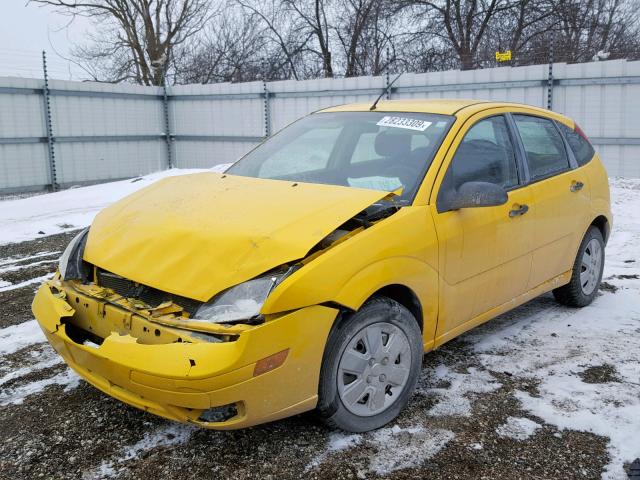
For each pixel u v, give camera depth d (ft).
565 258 16.06
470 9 79.15
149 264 10.33
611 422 11.21
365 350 10.62
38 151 52.60
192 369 8.78
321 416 10.40
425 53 80.23
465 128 13.33
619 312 17.08
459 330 12.84
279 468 9.92
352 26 87.10
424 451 10.36
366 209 11.26
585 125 43.57
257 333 8.98
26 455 10.35
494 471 9.82
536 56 68.39
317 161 14.07
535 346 14.74
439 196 12.01
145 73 89.25
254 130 57.47
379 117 14.47
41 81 51.98
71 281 11.41
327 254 9.89
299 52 90.53
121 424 11.27
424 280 11.37
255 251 9.71
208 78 92.53
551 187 15.05
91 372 10.49
